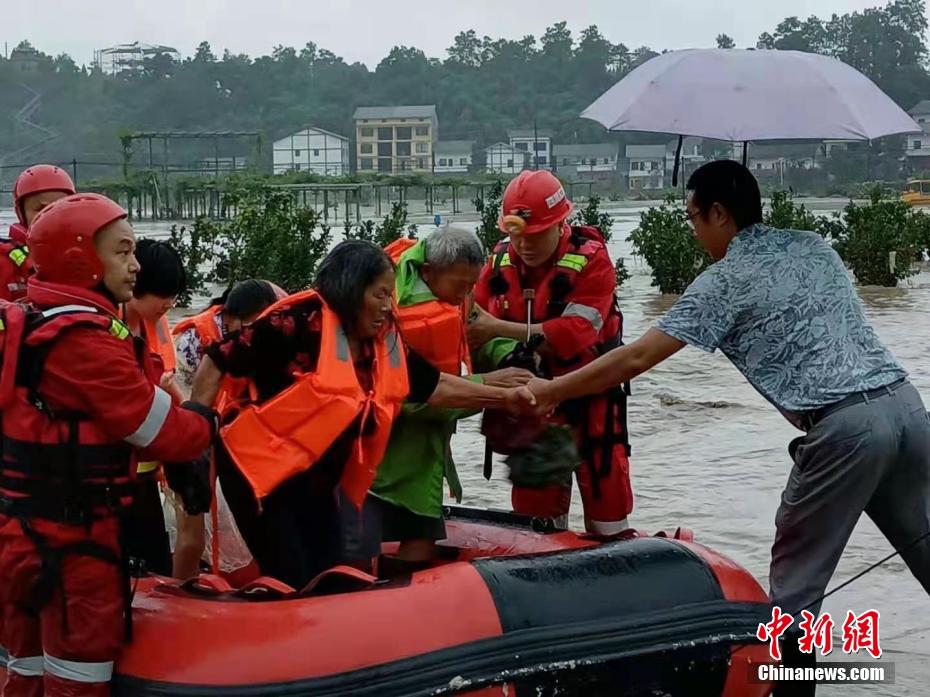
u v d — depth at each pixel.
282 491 4.55
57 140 108.31
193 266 22.20
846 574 6.73
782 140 5.48
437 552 5.39
